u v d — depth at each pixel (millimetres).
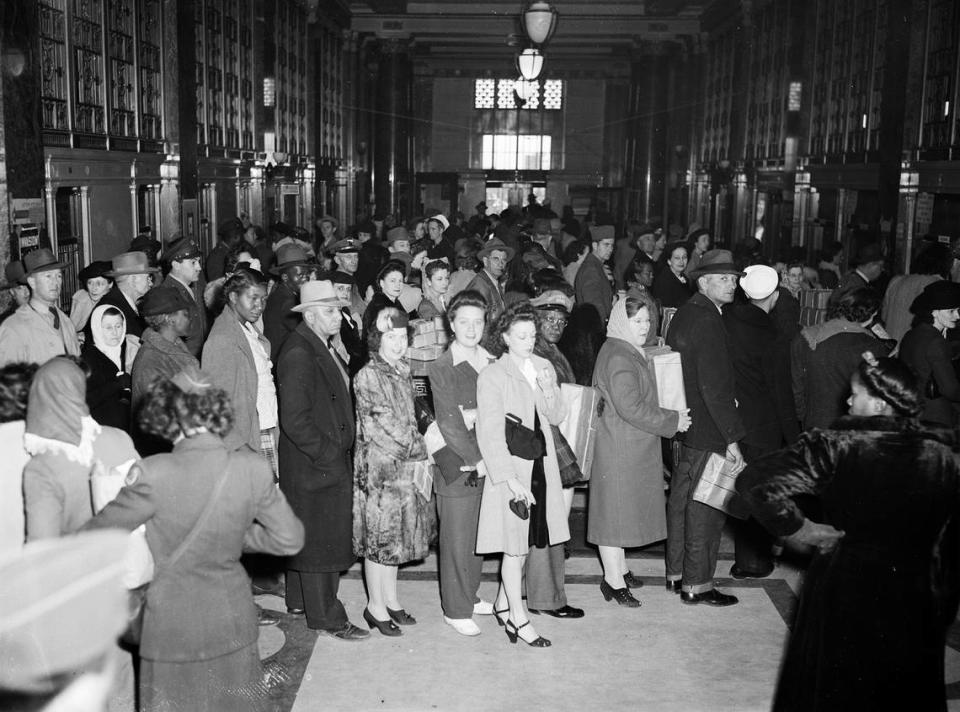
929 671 3182
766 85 20797
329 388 4758
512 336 4688
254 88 17781
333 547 4742
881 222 13125
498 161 38688
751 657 4680
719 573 5809
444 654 4672
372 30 27781
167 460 3156
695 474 5211
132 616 3236
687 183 28109
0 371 3566
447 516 4863
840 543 3314
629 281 8344
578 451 5000
